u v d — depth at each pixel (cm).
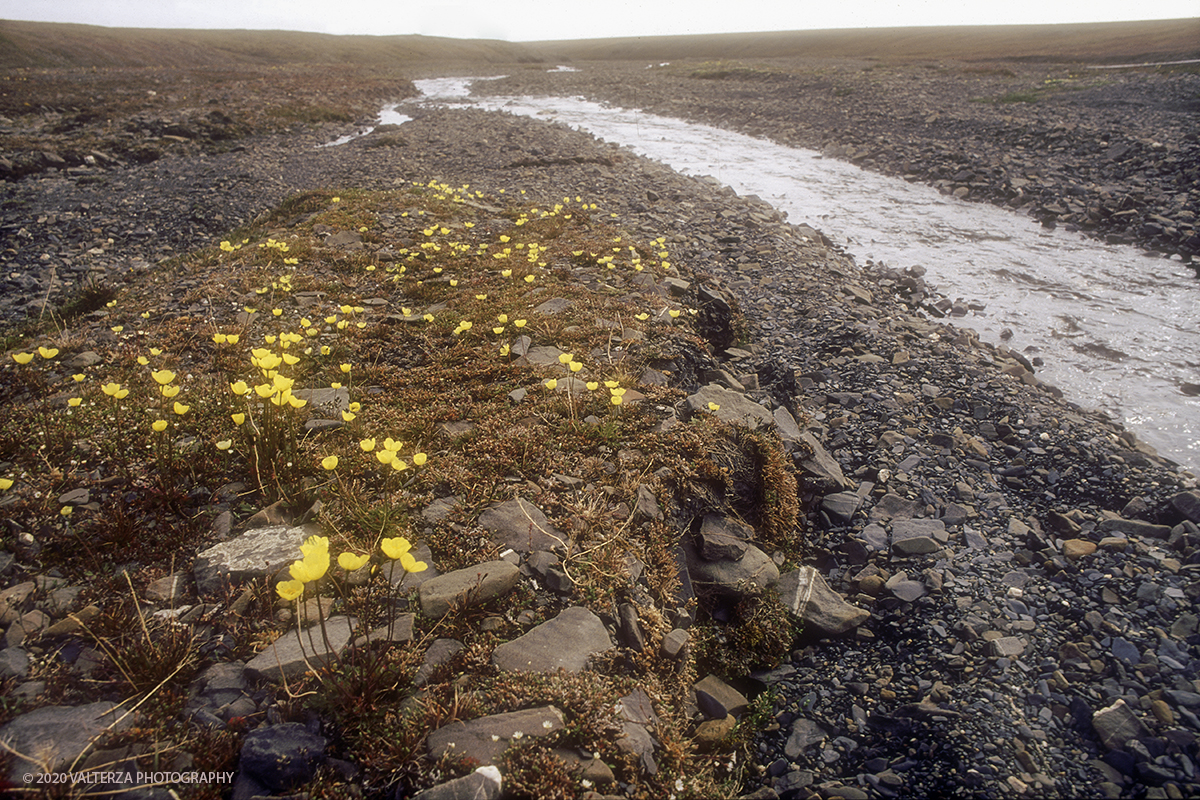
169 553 102
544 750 82
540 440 124
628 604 101
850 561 126
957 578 119
